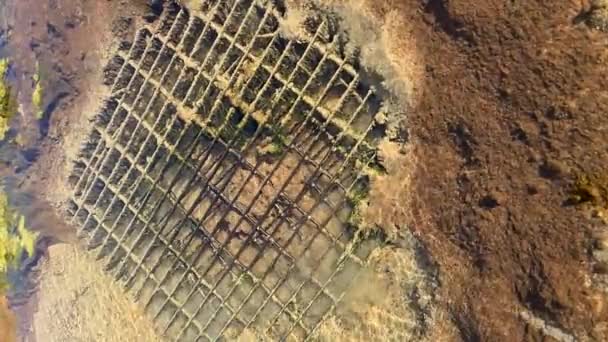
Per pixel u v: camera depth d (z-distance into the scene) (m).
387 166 5.36
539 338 4.66
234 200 5.99
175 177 6.21
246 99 5.83
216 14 5.86
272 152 5.80
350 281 5.58
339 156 5.58
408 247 5.30
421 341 5.20
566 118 4.66
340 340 5.58
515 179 4.83
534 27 4.75
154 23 6.14
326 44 5.48
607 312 4.46
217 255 6.12
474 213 4.97
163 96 6.20
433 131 5.14
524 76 4.79
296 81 5.65
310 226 5.73
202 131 6.00
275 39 5.63
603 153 4.54
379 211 5.40
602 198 4.54
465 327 4.99
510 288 4.82
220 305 6.13
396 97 5.24
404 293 5.33
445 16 5.06
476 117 4.97
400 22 5.23
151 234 6.40
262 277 5.93
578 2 4.64
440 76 5.09
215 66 5.92
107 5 6.28
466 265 5.02
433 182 5.16
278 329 5.87
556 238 4.66
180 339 6.36
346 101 5.50
